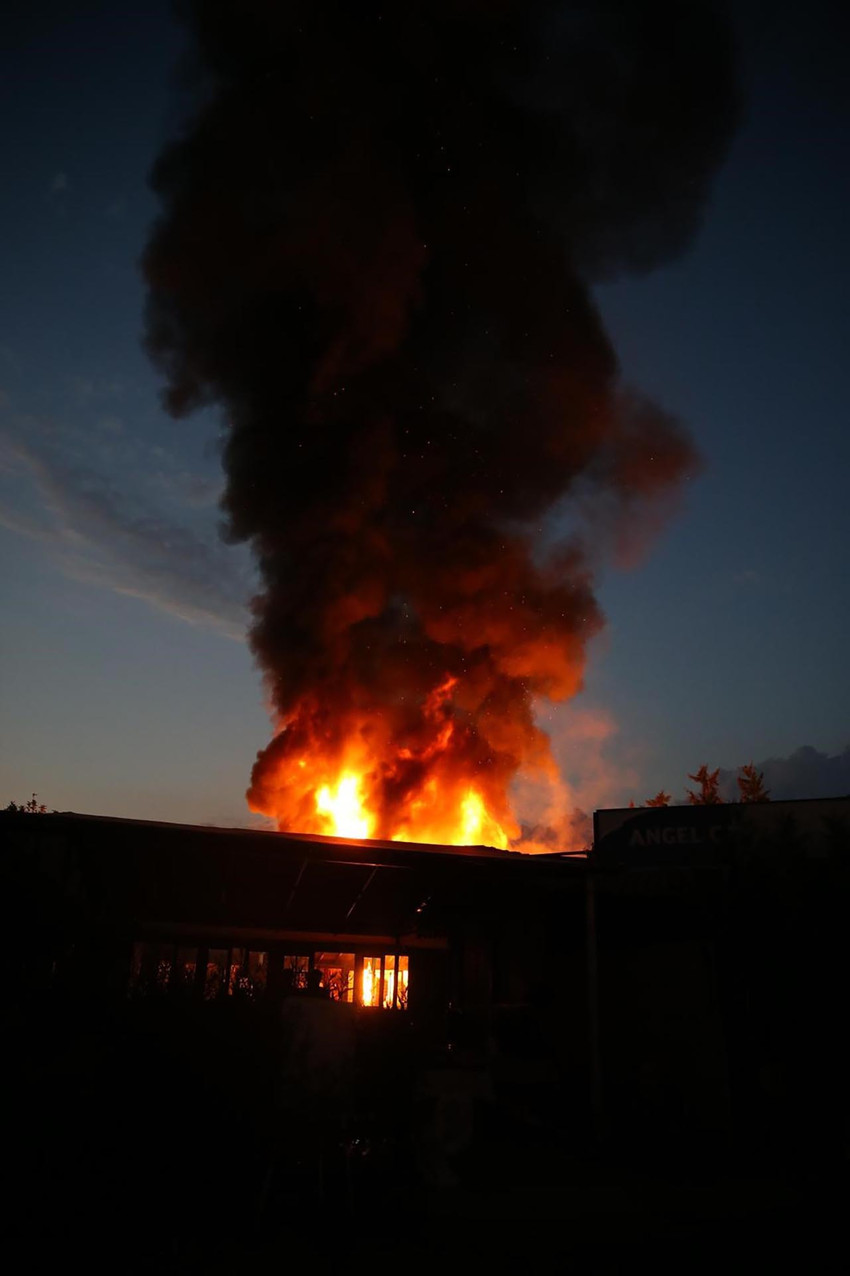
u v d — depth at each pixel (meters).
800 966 8.09
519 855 11.27
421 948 14.64
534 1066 11.34
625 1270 5.86
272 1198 6.59
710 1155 9.27
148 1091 6.79
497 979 13.88
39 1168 6.12
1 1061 6.38
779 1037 8.27
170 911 13.12
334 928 14.12
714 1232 6.71
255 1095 6.88
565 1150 9.38
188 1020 7.11
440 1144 7.37
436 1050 8.24
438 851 9.91
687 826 13.90
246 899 13.18
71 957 8.55
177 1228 5.93
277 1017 7.20
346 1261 5.55
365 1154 7.22
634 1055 12.09
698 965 11.79
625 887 12.09
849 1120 7.78
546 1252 6.13
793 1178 8.09
